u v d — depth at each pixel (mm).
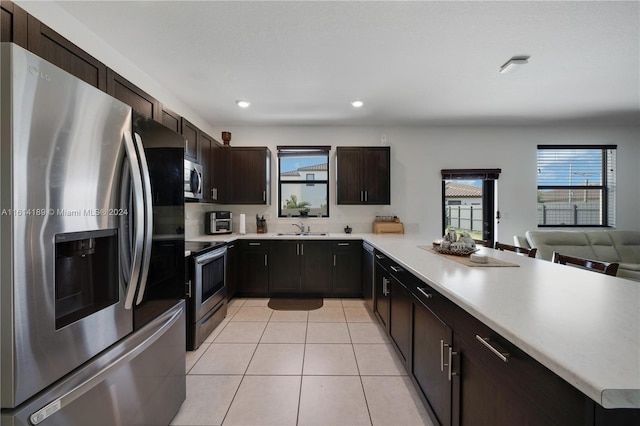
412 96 3113
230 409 1603
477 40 2086
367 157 3949
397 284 2029
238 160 3885
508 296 1074
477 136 4273
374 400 1674
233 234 3914
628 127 4262
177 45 2137
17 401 750
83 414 927
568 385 618
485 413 946
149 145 1262
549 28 1948
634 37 2045
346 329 2668
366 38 2059
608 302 1004
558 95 3104
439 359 1321
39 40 1197
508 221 4297
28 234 771
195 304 2289
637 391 524
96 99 974
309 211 4309
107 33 1981
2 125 733
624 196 4289
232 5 1726
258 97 3135
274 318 2949
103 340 1024
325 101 3254
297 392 1749
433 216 4285
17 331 751
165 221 1408
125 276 1107
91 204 956
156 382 1334
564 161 4340
